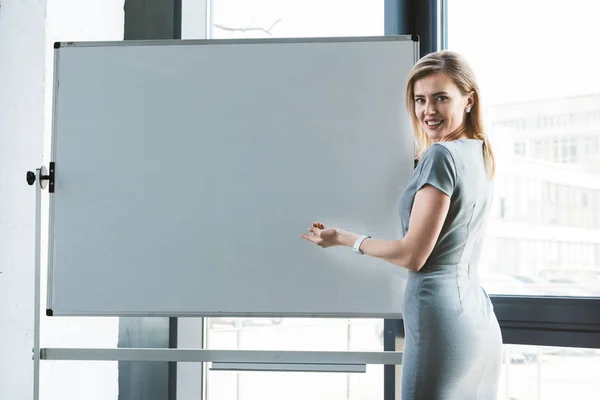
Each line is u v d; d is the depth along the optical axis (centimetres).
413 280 177
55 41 214
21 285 215
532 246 221
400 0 231
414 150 189
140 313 192
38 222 190
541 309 212
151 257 193
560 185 219
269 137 193
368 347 236
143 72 196
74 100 197
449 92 183
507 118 227
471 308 174
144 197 194
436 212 171
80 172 195
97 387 233
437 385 171
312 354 187
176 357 189
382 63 191
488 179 182
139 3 245
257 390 250
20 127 215
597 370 211
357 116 192
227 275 192
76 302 194
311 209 191
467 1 233
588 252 214
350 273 190
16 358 215
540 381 218
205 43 196
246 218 192
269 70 194
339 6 242
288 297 191
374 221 190
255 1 251
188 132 195
